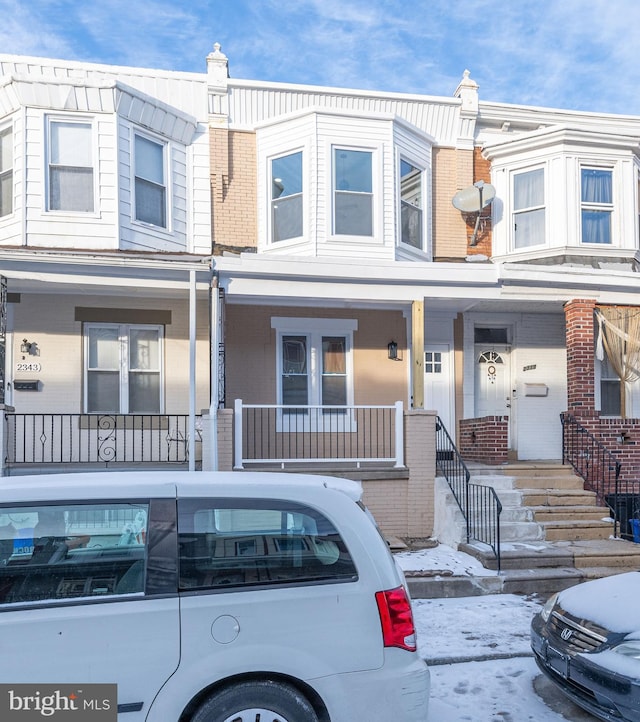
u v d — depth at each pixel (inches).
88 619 122.6
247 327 414.3
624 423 395.9
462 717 167.5
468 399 445.4
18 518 130.3
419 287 384.5
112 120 384.2
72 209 379.9
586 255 439.2
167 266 349.1
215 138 430.3
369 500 350.9
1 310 334.0
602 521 332.2
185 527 133.3
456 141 466.9
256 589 130.3
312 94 447.2
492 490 299.7
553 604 187.6
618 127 487.2
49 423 385.4
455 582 266.5
